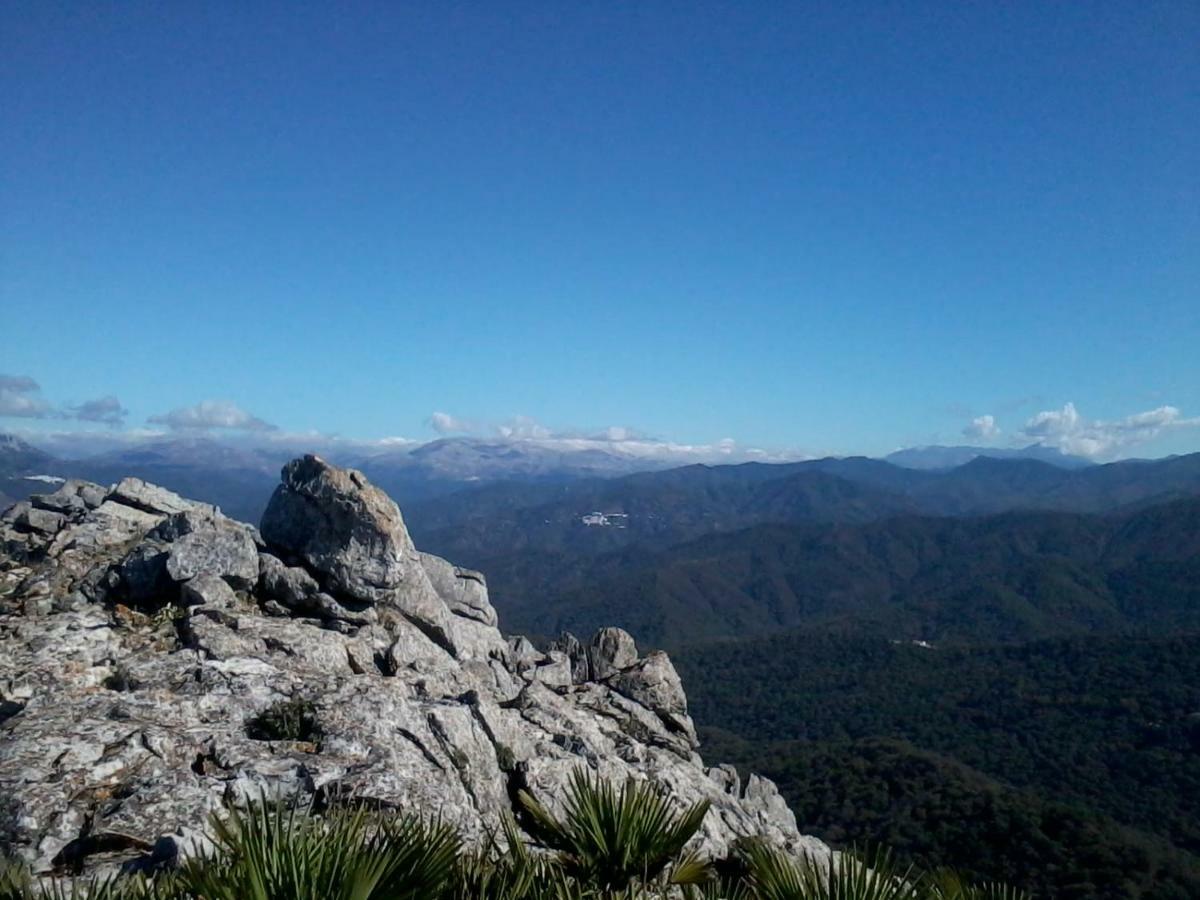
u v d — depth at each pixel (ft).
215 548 58.54
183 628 52.95
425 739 42.52
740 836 51.75
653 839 28.14
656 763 57.88
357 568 60.34
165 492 84.89
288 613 59.16
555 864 26.99
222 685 44.86
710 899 29.07
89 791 34.12
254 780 35.24
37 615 55.21
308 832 21.93
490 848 29.50
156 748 37.14
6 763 34.55
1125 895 140.87
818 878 25.09
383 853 21.83
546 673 74.64
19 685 44.32
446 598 80.02
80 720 38.83
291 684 45.85
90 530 71.26
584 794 30.07
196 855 26.04
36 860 30.14
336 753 39.73
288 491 63.31
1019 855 161.99
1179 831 256.32
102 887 23.31
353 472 63.05
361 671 53.83
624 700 71.61
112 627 53.36
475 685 58.80
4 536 77.00
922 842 176.86
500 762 45.91
